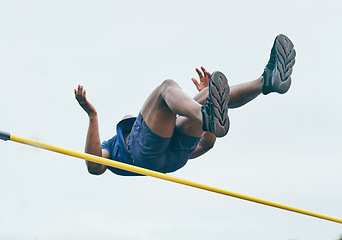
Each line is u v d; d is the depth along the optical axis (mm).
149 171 3928
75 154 3553
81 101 4109
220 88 3506
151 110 4074
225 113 3594
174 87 3873
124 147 4449
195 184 4215
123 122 4594
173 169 4539
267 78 4062
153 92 4051
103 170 4520
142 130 4191
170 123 4082
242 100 4172
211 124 3543
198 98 4141
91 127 4195
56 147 3469
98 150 4270
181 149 4363
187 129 4223
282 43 4023
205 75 4508
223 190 4398
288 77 4129
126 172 4602
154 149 4199
